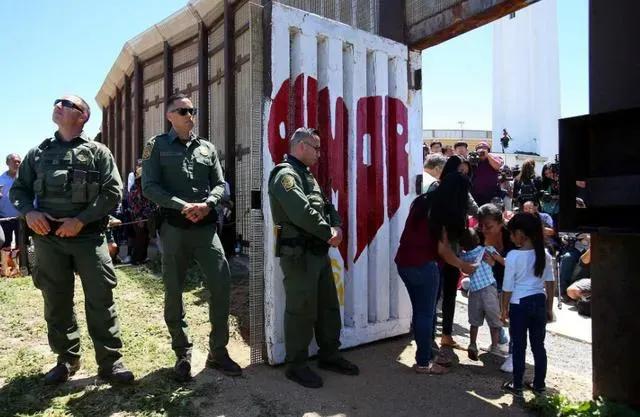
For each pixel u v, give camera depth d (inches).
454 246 159.6
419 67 187.2
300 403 125.8
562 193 118.0
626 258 122.4
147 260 322.7
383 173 175.5
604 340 126.6
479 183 258.7
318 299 145.7
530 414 127.0
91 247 129.5
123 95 532.7
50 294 130.8
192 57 388.8
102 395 125.0
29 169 131.7
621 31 120.3
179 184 136.5
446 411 126.5
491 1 146.8
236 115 333.7
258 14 149.6
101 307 130.6
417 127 187.0
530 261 138.9
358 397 131.9
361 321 168.7
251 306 149.5
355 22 199.9
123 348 158.1
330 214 143.3
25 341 165.2
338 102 163.5
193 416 116.4
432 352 169.0
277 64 148.7
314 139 140.3
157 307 206.2
